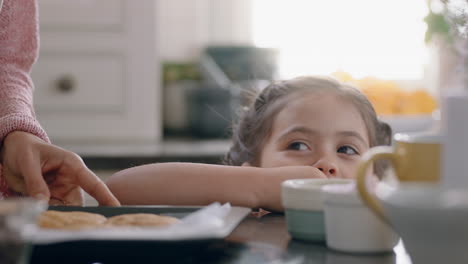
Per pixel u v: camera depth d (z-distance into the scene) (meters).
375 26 3.39
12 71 1.11
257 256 0.61
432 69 3.34
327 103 1.22
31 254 0.58
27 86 1.13
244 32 3.65
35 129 0.94
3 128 0.93
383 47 3.40
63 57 2.61
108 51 2.63
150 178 0.93
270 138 1.26
